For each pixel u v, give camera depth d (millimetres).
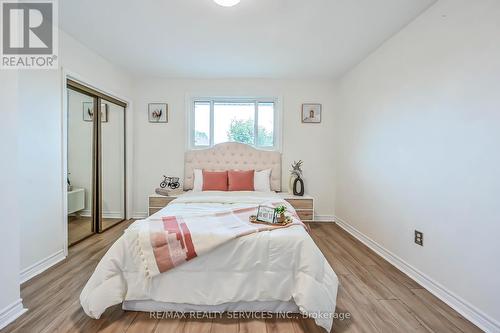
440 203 1926
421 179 2139
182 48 2975
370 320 1630
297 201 3672
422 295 1938
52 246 2424
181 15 2277
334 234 3510
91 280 1629
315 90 4145
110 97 3523
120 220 3914
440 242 1921
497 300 1495
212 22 2393
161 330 1520
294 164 4164
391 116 2598
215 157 4098
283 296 1638
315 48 2941
